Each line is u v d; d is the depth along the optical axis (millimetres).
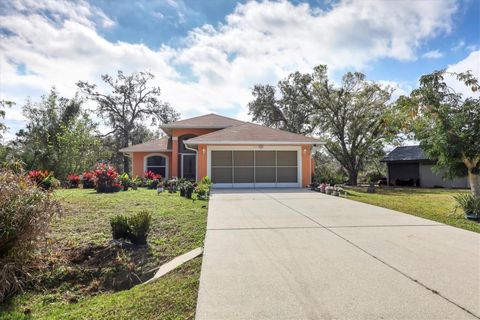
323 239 6004
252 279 4004
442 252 5156
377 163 35531
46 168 21312
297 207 10023
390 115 18922
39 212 4676
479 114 9297
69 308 4395
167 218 8039
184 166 22281
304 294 3543
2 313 4152
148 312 3506
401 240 5945
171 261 5469
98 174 14133
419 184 27625
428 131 10562
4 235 4328
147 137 41875
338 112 29125
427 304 3285
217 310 3203
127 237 6281
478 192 9469
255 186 17297
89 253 5793
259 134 18094
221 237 6172
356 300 3381
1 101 13133
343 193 15078
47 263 5199
